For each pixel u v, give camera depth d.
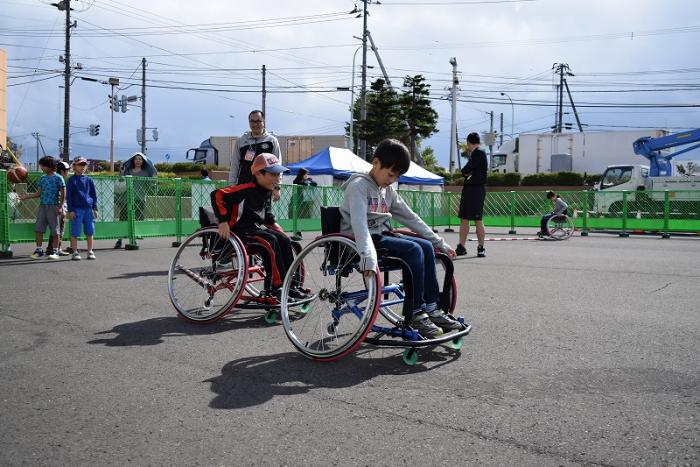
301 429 2.21
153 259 7.82
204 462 1.93
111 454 1.99
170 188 10.48
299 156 36.75
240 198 4.03
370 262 2.97
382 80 38.84
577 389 2.66
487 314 4.36
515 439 2.12
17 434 2.15
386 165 3.21
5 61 19.30
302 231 13.68
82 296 4.92
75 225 7.66
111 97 35.78
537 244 11.85
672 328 3.91
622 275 6.60
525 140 34.28
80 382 2.73
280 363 3.08
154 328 3.84
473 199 8.73
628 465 1.91
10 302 4.62
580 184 31.78
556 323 4.06
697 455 1.99
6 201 8.00
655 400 2.52
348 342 2.99
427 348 3.40
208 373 2.89
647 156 20.84
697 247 10.99
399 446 2.06
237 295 3.87
